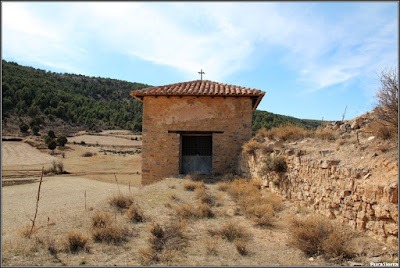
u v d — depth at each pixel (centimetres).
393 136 613
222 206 852
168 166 1409
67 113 9469
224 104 1421
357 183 541
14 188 2158
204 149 1504
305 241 533
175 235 612
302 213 710
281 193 882
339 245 488
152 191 1048
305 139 954
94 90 14325
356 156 625
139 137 7931
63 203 1577
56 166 3316
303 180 755
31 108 8556
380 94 658
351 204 554
